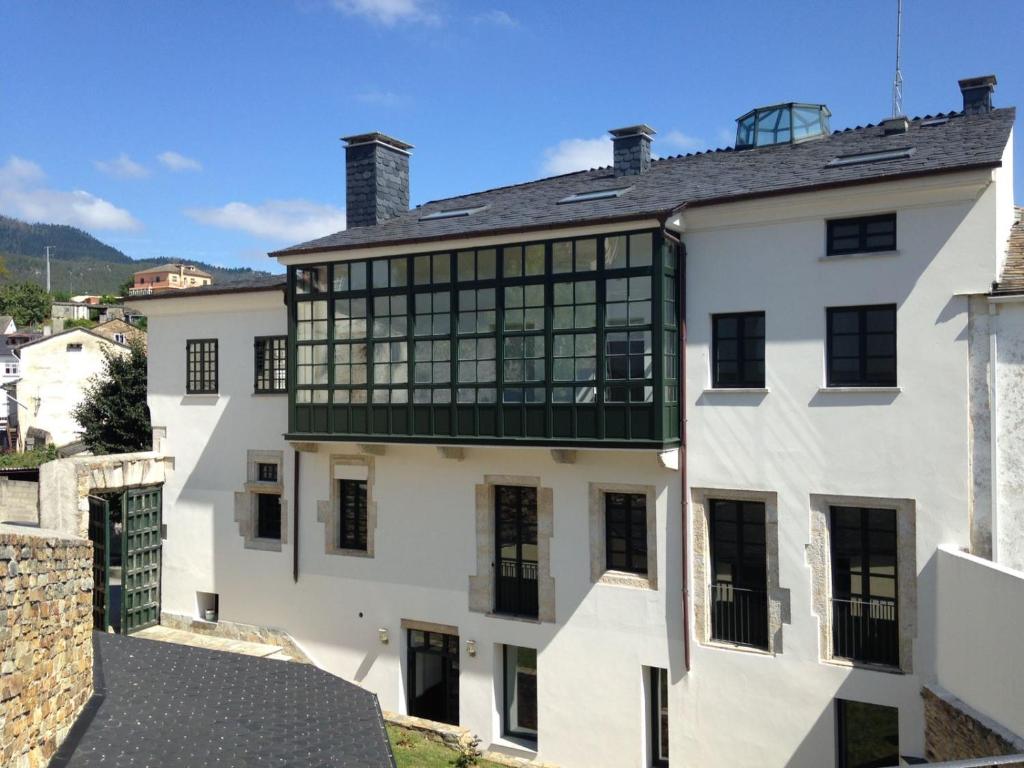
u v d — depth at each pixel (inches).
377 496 649.0
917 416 477.7
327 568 673.0
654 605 545.3
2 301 3622.0
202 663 440.1
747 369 530.9
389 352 607.5
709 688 527.8
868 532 496.1
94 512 710.5
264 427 707.4
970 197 466.3
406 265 602.2
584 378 538.9
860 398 492.4
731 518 534.3
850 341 502.6
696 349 538.0
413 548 633.0
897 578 484.4
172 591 751.7
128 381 1173.7
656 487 544.7
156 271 5009.8
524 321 558.3
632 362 526.0
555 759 573.9
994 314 461.7
